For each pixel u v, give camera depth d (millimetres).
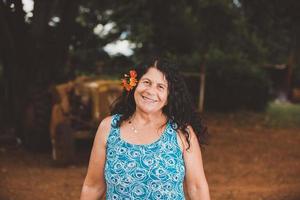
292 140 12867
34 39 10914
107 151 2639
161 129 2629
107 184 2615
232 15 14953
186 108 2703
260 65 22406
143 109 2629
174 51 16359
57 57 11047
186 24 15359
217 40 16266
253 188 7516
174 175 2539
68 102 9289
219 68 18891
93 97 10125
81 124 9914
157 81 2666
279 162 9844
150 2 14031
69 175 8312
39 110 10281
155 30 15406
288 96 26922
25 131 10531
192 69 18781
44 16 10945
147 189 2518
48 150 10438
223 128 14789
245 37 17750
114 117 2709
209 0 14562
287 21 12172
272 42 22234
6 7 10680
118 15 14328
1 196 6824
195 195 2695
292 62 26984
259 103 19391
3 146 10797
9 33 10820
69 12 11086
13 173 8359
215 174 8570
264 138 13102
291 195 6961
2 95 12625
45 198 6816
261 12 12133
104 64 15031
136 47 16203
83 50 13516
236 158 10133
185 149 2641
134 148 2568
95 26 13203
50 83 10672
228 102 18797
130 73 2719
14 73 11109
